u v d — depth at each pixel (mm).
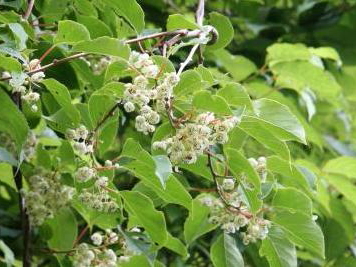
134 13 1294
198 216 1345
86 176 1215
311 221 1265
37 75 1183
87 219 1456
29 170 1401
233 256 1342
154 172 1134
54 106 1404
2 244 1477
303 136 1150
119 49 1163
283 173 1253
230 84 1134
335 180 1589
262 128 1155
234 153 1175
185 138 1121
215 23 1458
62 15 1462
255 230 1253
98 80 1383
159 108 1134
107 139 1313
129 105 1130
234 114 1117
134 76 1183
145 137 1723
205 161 1263
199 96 1110
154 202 1371
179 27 1278
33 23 1426
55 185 1373
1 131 1352
